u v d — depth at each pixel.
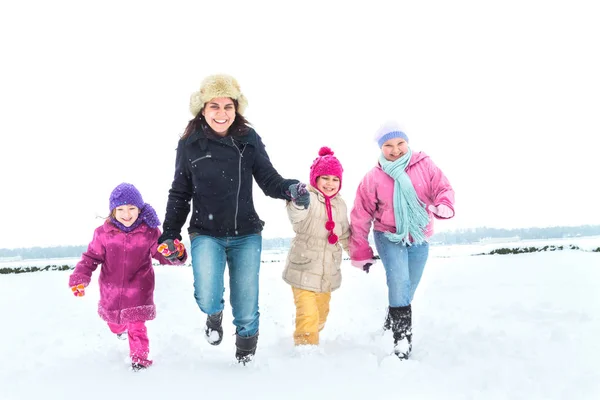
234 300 3.79
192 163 3.83
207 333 4.16
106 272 3.99
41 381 3.41
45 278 9.91
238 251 3.84
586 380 3.01
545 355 3.58
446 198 4.05
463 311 5.43
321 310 4.47
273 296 6.84
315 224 4.27
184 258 3.84
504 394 2.89
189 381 3.24
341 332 4.74
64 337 5.00
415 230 4.21
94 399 3.00
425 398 2.87
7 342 4.88
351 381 3.14
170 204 3.88
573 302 5.57
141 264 3.96
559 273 7.98
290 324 5.14
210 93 3.79
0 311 6.60
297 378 3.20
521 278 7.64
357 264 4.54
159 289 7.76
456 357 3.66
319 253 4.25
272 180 3.94
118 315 3.86
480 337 4.19
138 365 3.69
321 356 3.71
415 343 4.22
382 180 4.32
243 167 3.90
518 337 4.12
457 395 2.90
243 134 3.97
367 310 5.79
